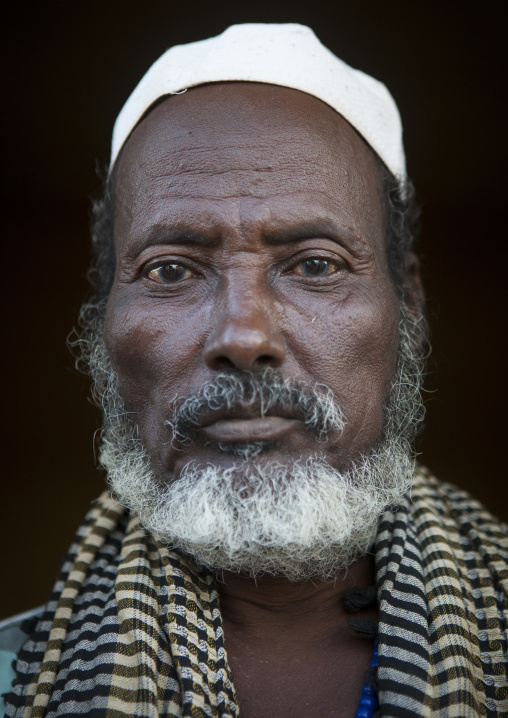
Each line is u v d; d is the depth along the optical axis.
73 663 1.11
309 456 1.08
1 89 3.36
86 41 3.10
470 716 0.99
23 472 4.16
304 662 1.14
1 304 4.29
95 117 3.54
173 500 1.09
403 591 1.12
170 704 1.04
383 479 1.18
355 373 1.13
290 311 1.11
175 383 1.11
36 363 4.30
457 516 1.37
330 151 1.18
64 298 4.33
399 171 1.40
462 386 4.00
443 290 4.09
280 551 1.08
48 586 3.77
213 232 1.11
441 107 3.33
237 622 1.18
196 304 1.13
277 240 1.11
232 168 1.13
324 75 1.24
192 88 1.21
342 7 2.81
